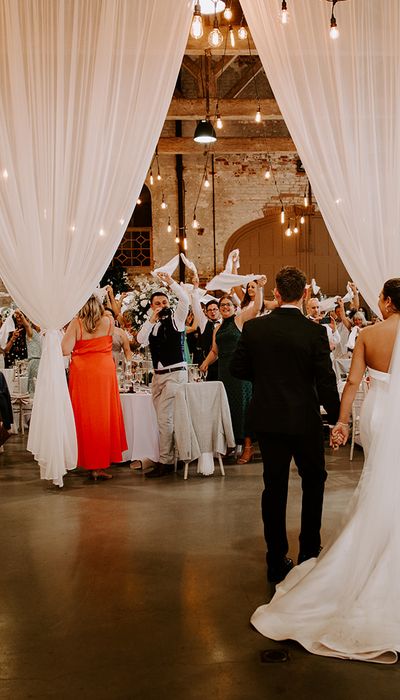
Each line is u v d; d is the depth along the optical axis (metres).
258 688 2.45
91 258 5.32
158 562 3.80
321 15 4.70
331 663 2.63
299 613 2.92
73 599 3.30
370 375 3.37
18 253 5.34
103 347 5.93
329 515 4.63
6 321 9.03
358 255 4.68
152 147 5.09
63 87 5.09
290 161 17.11
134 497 5.33
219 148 15.98
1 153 5.19
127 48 4.98
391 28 4.68
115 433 5.96
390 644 2.67
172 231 17.11
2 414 7.32
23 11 5.04
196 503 5.09
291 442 3.35
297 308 3.44
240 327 6.61
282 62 4.71
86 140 5.09
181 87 17.02
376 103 4.69
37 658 2.71
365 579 2.87
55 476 5.65
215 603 3.22
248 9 4.77
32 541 4.23
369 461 3.22
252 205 17.17
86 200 5.20
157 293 6.02
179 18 4.92
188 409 5.90
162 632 2.92
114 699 2.38
